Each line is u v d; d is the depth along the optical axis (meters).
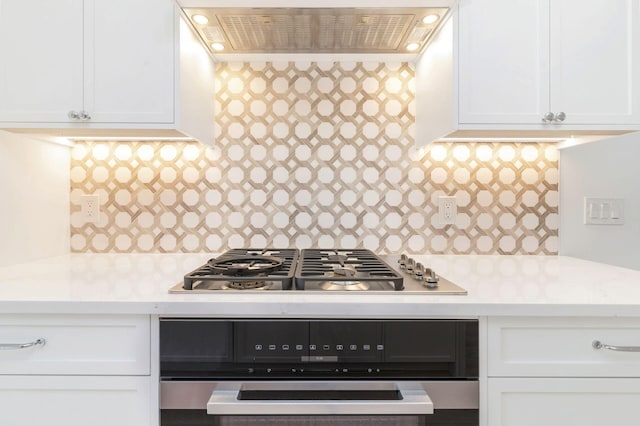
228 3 1.20
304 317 0.92
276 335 0.91
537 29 1.27
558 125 1.28
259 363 0.91
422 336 0.92
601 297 0.97
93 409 0.93
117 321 0.92
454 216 1.64
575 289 1.05
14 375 0.93
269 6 1.21
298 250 1.58
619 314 0.91
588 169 1.55
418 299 0.93
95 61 1.26
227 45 1.48
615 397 0.94
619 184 1.48
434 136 1.42
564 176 1.61
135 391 0.93
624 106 1.28
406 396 0.89
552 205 1.63
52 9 1.26
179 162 1.63
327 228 1.64
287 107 1.64
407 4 1.21
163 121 1.27
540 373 0.93
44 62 1.26
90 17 1.26
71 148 1.63
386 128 1.64
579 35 1.28
